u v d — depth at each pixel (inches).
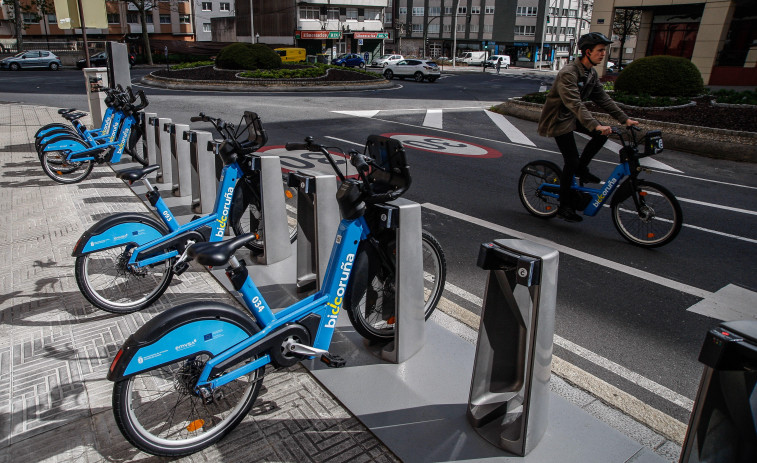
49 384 114.0
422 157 380.2
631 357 132.3
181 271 123.0
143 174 142.0
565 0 2908.5
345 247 107.9
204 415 102.9
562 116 217.6
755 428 61.3
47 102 674.2
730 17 898.1
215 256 87.8
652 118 515.5
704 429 64.8
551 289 83.6
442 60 2610.7
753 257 204.5
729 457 63.9
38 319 140.9
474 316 149.1
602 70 1101.7
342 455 94.0
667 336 143.1
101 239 135.0
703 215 261.1
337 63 1921.8
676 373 125.9
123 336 133.0
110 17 2359.7
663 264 195.5
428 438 96.7
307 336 104.2
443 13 3036.4
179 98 728.3
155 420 100.7
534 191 249.3
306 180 135.1
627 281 179.2
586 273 185.5
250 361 99.2
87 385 113.8
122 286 154.7
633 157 208.1
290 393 111.3
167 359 86.7
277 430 100.5
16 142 396.8
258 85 940.6
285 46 2390.5
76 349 127.2
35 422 102.5
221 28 2812.5
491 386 100.9
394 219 110.1
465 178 324.2
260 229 182.4
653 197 208.4
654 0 980.6
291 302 149.6
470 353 125.6
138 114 282.7
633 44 2674.7
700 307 160.6
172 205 239.8
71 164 275.1
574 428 99.4
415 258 115.6
